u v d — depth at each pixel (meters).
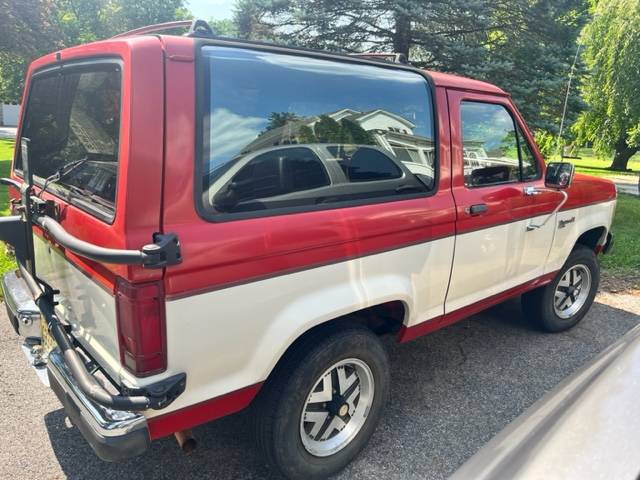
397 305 2.78
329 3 8.51
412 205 2.62
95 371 2.06
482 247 3.11
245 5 8.72
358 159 2.42
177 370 1.88
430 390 3.40
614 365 1.74
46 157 2.64
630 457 1.29
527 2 8.41
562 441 1.42
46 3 16.53
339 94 2.38
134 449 1.83
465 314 3.23
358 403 2.62
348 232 2.30
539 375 3.64
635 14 16.94
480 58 8.36
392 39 9.00
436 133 2.80
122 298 1.77
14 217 2.56
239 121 2.00
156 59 1.77
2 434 2.82
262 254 2.00
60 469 2.58
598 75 17.48
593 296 4.54
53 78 2.51
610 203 4.41
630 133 20.72
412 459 2.72
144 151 1.74
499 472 1.41
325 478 2.53
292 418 2.29
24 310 2.57
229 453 2.74
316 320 2.23
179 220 1.82
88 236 1.93
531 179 3.51
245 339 2.04
